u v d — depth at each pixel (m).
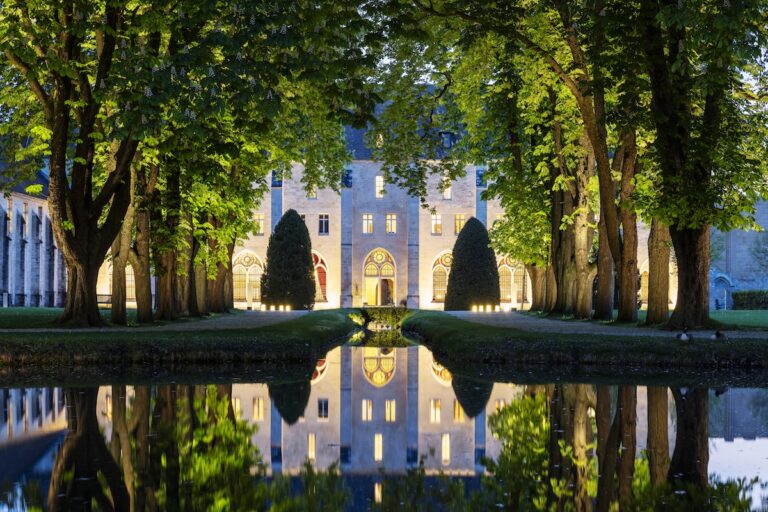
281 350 24.86
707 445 12.95
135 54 21.94
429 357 30.42
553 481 10.65
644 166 29.78
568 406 16.83
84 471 10.97
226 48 18.81
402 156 37.91
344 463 11.96
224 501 9.52
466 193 79.69
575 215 39.59
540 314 49.12
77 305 30.27
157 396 17.95
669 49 26.92
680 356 23.06
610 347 23.56
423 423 15.46
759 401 17.30
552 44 29.95
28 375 21.62
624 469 11.31
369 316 62.38
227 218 43.31
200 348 24.20
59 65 23.86
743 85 30.00
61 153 28.31
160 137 25.53
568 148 35.78
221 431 14.26
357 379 22.83
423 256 79.31
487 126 37.22
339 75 20.64
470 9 25.75
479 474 11.16
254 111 21.58
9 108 33.88
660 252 31.80
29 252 69.06
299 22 19.16
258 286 76.94
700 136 27.03
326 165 43.38
